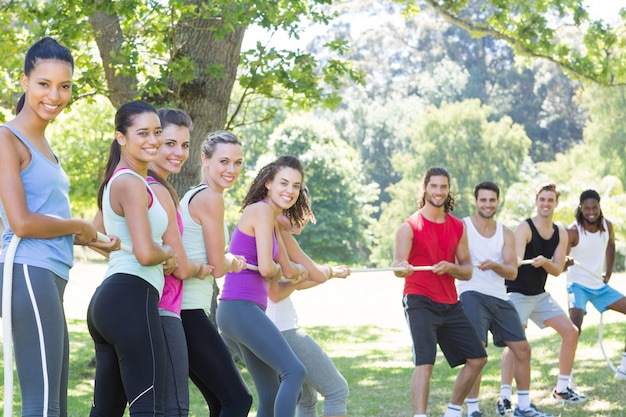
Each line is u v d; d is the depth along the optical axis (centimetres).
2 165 389
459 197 5325
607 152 4481
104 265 4016
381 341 1533
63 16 1052
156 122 447
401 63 7481
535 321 838
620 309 895
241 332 523
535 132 6550
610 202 3659
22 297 387
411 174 5491
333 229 5241
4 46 1166
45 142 415
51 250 399
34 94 402
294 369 516
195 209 493
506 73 6875
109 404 441
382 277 3244
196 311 481
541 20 1482
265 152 5572
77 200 2642
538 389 901
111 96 1180
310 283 611
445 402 867
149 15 1130
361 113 6881
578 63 1497
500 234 760
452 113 5475
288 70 1183
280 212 559
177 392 451
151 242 423
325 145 5316
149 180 461
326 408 562
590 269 902
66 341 409
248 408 480
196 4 1129
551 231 820
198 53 1140
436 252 687
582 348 1194
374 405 859
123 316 418
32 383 383
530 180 5319
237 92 3841
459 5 1515
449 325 689
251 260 535
